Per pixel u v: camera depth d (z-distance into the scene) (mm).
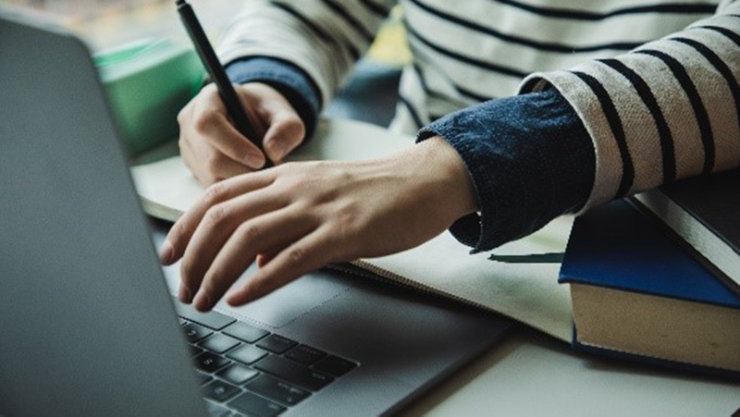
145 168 732
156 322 355
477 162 525
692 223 499
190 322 512
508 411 445
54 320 392
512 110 558
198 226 527
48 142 335
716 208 501
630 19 831
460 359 474
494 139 537
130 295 356
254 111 756
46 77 321
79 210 346
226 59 841
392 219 509
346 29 962
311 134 785
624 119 546
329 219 506
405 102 1007
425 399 455
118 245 345
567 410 445
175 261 536
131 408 393
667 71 565
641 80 559
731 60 575
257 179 548
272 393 444
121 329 369
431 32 963
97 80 313
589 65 583
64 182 342
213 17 1200
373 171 536
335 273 569
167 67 774
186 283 511
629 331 472
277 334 499
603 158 540
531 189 528
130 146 760
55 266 370
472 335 497
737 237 462
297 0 929
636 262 488
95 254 353
